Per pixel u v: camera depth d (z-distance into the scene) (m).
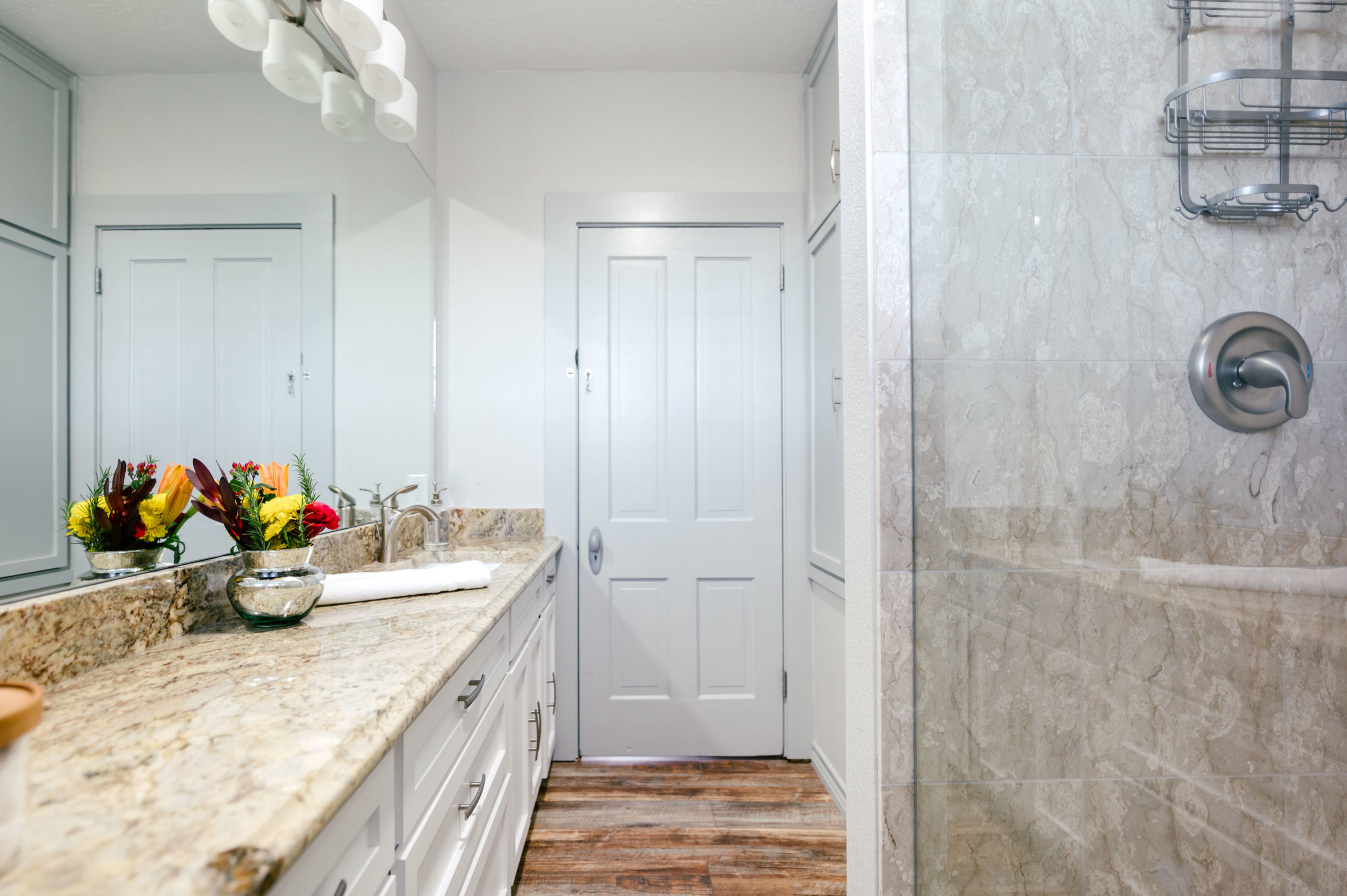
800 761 2.33
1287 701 0.48
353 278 1.61
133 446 0.88
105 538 0.83
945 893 0.91
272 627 1.00
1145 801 0.58
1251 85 0.49
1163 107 0.56
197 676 0.76
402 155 2.00
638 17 2.09
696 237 2.40
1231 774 0.51
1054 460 0.69
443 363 2.36
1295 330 0.47
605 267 2.39
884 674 0.98
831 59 2.08
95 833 0.42
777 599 2.38
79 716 0.63
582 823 1.90
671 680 2.37
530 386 2.36
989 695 0.81
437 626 1.02
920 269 0.96
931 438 0.94
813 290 2.30
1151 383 0.58
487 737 1.16
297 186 1.32
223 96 1.08
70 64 0.77
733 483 2.39
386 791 0.68
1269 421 0.49
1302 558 0.47
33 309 0.72
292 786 0.49
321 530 1.07
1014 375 0.75
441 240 2.36
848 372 1.09
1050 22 0.68
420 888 0.80
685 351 2.40
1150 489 0.57
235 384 1.11
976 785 0.83
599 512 2.37
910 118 0.99
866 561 1.02
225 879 0.38
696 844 1.79
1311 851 0.47
